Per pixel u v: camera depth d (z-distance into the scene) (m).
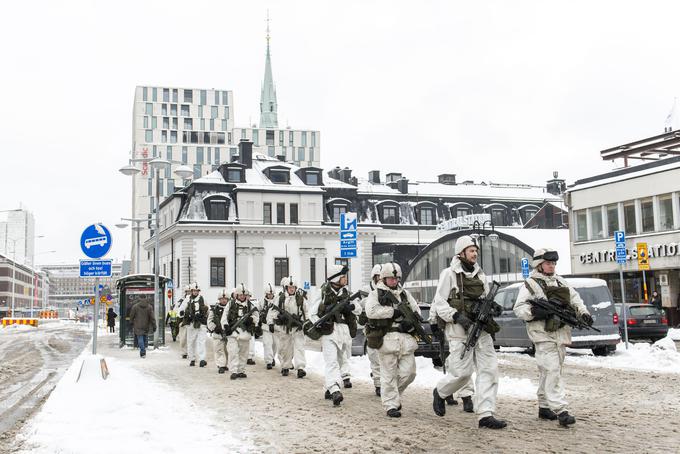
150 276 28.94
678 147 33.78
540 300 7.97
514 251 43.94
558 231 45.22
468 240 8.15
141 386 12.68
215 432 8.04
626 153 35.38
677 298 31.47
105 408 9.28
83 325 76.44
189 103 127.69
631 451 6.74
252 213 59.16
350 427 8.26
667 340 18.19
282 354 14.98
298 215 60.62
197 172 123.38
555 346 8.09
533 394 10.58
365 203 64.75
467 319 7.90
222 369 16.17
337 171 71.81
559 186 76.00
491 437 7.43
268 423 8.67
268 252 59.22
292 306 14.52
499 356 18.62
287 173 62.28
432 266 51.47
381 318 8.88
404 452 6.86
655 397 10.41
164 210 66.69
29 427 8.79
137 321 22.30
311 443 7.39
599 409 9.27
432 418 8.68
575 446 6.96
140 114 124.88
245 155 63.12
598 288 18.05
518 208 69.69
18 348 28.67
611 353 18.41
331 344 10.64
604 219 34.94
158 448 7.05
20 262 178.62
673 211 31.36
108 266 14.01
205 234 57.66
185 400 10.88
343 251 20.62
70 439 7.47
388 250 63.03
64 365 19.56
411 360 9.03
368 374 14.16
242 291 14.73
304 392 11.88
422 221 67.00
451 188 72.56
